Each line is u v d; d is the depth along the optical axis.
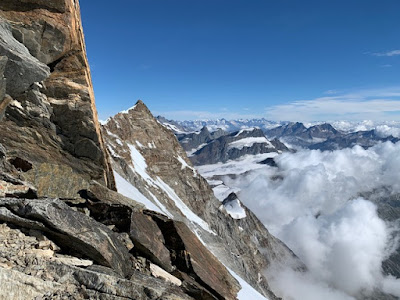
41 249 11.47
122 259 13.79
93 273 10.99
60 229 12.10
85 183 20.38
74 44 20.84
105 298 10.59
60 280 10.31
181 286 15.31
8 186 14.81
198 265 17.64
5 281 8.74
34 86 18.97
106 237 13.66
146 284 13.25
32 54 19.38
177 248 18.17
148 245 16.27
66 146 20.20
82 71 21.27
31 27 18.89
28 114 18.70
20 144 18.47
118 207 17.17
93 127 20.66
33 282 9.39
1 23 17.67
